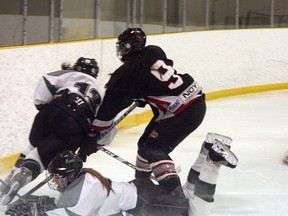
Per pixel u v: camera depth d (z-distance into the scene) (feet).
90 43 20.17
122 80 10.57
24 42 18.63
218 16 30.71
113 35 24.66
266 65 30.58
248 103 27.02
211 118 23.11
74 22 21.34
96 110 11.30
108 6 24.06
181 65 26.68
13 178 10.39
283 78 31.22
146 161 11.22
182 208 10.27
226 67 28.94
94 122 10.77
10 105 15.44
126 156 16.53
